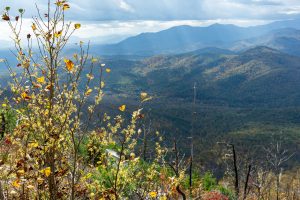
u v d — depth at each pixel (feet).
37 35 11.87
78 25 12.17
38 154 12.78
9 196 13.43
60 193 13.26
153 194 14.33
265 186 39.86
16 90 12.37
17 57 12.20
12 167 13.60
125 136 13.60
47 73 12.13
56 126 12.67
